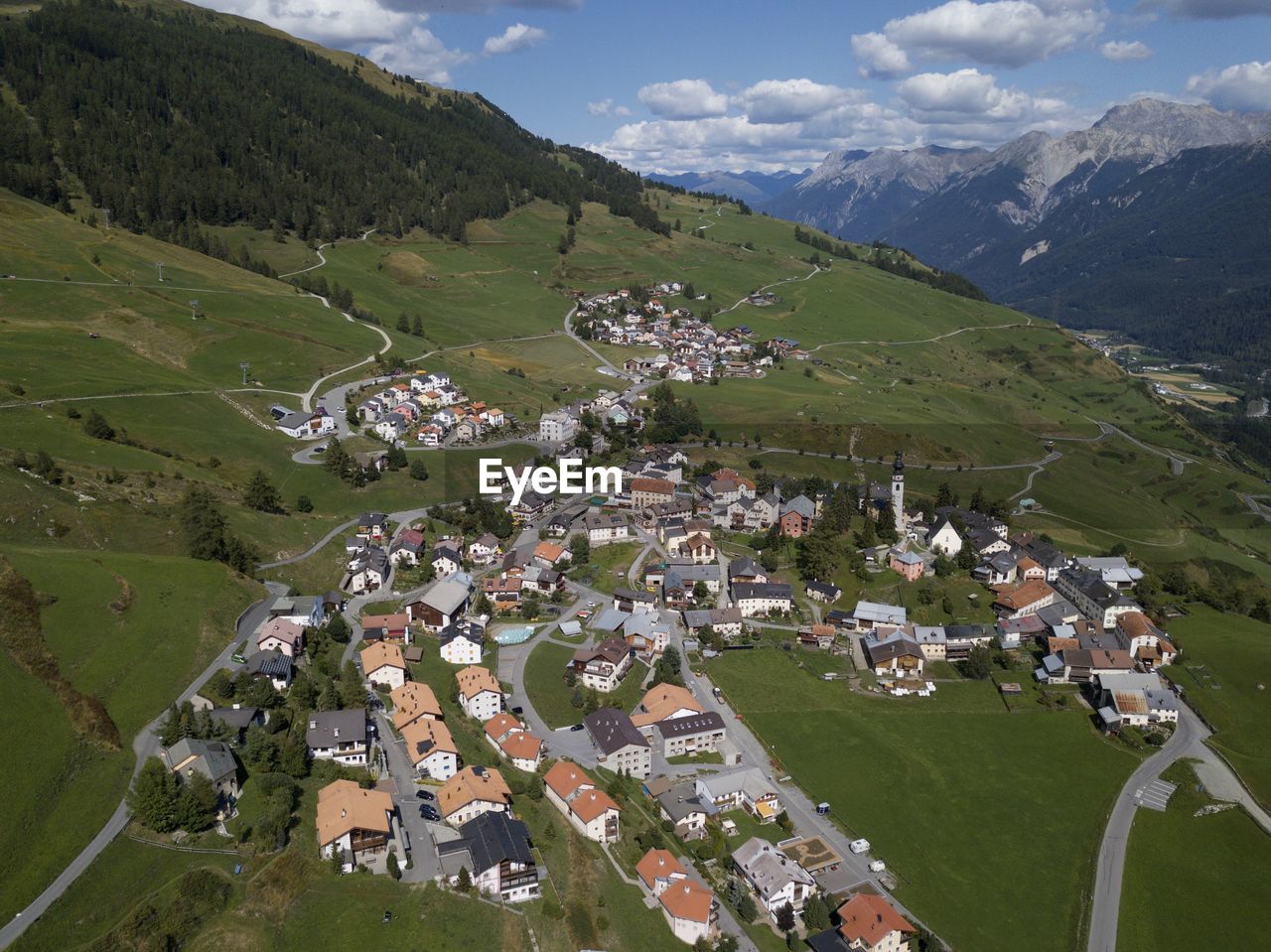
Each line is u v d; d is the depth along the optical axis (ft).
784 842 405.80
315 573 587.68
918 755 475.72
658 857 363.76
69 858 305.32
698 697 513.45
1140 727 499.10
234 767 353.31
